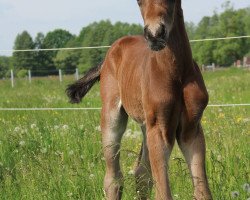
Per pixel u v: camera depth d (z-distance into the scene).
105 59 5.93
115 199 5.39
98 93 14.12
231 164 5.66
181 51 4.38
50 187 5.41
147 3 4.16
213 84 16.81
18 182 5.68
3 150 7.06
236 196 4.73
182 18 4.45
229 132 6.99
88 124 8.29
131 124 8.22
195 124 4.47
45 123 8.63
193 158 4.49
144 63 4.84
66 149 6.94
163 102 4.39
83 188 5.41
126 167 6.08
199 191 4.41
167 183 4.41
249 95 12.41
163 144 4.48
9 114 10.70
